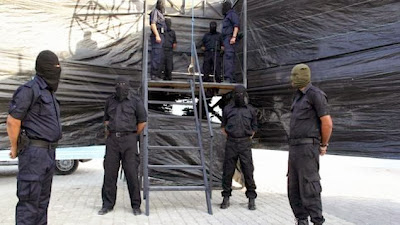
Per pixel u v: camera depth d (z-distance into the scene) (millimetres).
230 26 7703
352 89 6332
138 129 6051
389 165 7086
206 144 7980
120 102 5969
